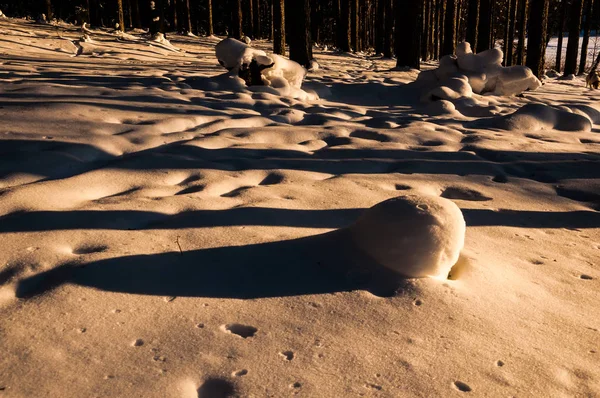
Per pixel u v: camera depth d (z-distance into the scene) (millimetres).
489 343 2164
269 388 1840
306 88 10531
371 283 2549
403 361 2012
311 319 2260
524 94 12266
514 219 3826
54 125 5633
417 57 16391
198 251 2867
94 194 3904
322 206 3773
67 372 1877
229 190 4160
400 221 2623
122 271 2602
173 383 1850
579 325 2383
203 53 22172
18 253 2750
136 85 9156
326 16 40750
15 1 36094
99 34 22562
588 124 8109
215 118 6938
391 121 7656
